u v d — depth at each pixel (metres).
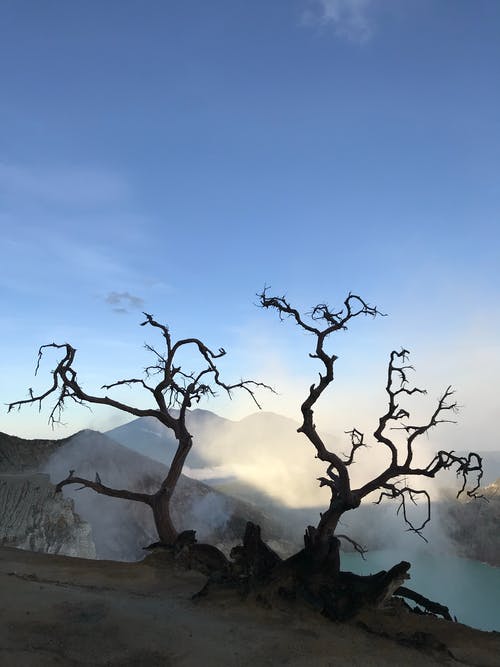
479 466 20.23
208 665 12.27
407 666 13.67
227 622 15.59
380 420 21.64
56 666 11.07
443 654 14.97
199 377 28.94
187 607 17.05
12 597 15.34
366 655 14.05
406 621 17.62
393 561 132.50
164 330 28.22
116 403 27.33
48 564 23.47
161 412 27.92
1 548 26.69
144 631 13.91
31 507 81.81
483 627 94.75
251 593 17.45
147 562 24.34
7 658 11.03
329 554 18.64
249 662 12.71
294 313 20.64
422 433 21.22
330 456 20.20
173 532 26.23
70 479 26.39
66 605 15.20
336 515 19.33
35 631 12.98
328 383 20.31
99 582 21.06
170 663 12.16
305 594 17.56
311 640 14.62
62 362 26.53
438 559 132.62
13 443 122.19
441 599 108.19
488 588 113.00
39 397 26.16
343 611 17.05
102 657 12.08
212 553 24.03
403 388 21.91
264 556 18.95
